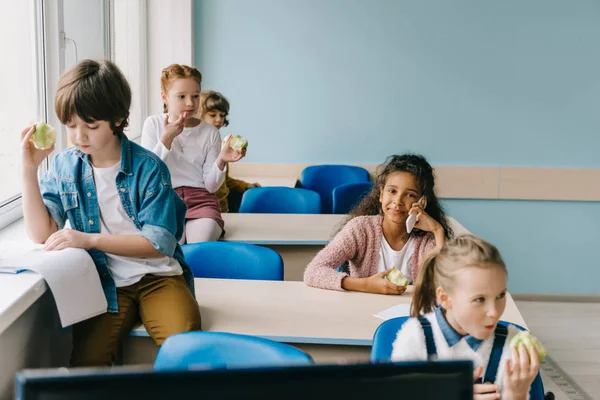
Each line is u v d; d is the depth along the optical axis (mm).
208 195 3363
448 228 2553
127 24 4668
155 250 2051
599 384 3480
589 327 4398
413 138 5098
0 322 1607
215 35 5039
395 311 2180
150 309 2062
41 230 2049
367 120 5090
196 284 2424
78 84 1903
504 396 1298
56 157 2133
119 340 2062
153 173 2090
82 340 2027
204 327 2055
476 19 4961
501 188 5039
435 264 1518
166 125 3143
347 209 4359
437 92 5043
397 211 2428
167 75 3244
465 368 737
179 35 4918
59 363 2227
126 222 2098
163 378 673
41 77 2936
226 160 3256
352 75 5047
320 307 2215
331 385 710
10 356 1810
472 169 5031
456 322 1474
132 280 2086
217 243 2629
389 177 2461
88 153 2000
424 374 729
